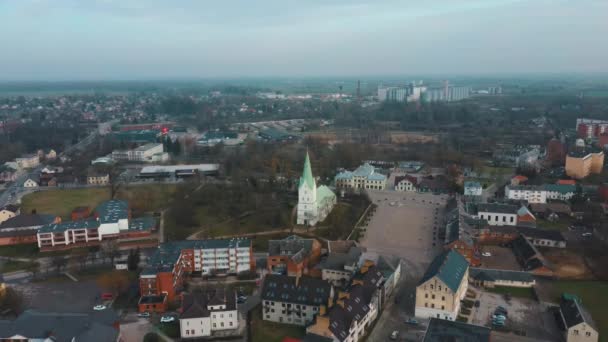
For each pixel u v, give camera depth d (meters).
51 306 173.00
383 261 191.88
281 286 163.88
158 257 190.62
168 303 172.38
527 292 179.88
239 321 161.50
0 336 139.62
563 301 164.38
